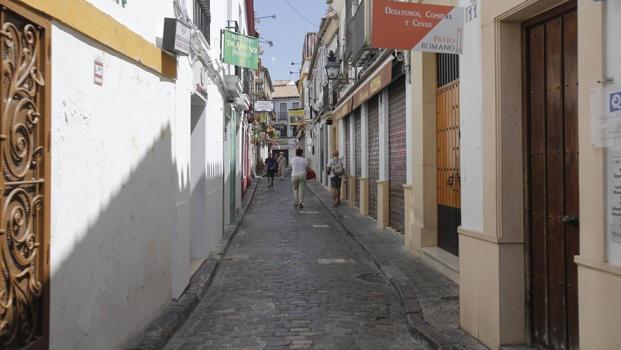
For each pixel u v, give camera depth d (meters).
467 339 4.93
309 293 7.03
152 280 5.44
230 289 7.30
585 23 3.35
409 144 9.77
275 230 13.19
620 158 3.07
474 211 4.97
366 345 5.05
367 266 8.76
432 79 8.61
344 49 16.09
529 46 4.50
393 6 5.04
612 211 3.15
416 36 5.09
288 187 30.22
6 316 2.88
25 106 3.07
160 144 5.71
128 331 4.72
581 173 3.42
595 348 3.27
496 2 4.47
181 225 6.59
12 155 2.93
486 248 4.69
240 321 5.84
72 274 3.61
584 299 3.37
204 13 8.62
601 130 3.21
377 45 5.02
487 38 4.65
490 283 4.62
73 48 3.63
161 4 5.81
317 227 13.70
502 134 4.51
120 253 4.52
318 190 26.31
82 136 3.77
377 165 13.97
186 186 6.93
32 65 3.13
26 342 3.07
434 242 8.68
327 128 27.38
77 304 3.69
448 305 6.03
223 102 11.58
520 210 4.53
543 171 4.31
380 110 12.73
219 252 9.64
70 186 3.59
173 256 6.29
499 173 4.51
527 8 4.12
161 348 4.87
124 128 4.62
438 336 4.97
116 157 4.44
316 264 8.96
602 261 3.22
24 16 2.99
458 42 5.16
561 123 4.06
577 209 3.86
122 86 4.57
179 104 6.51
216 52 9.95
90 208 3.90
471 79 5.01
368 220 14.23
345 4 16.52
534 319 4.46
